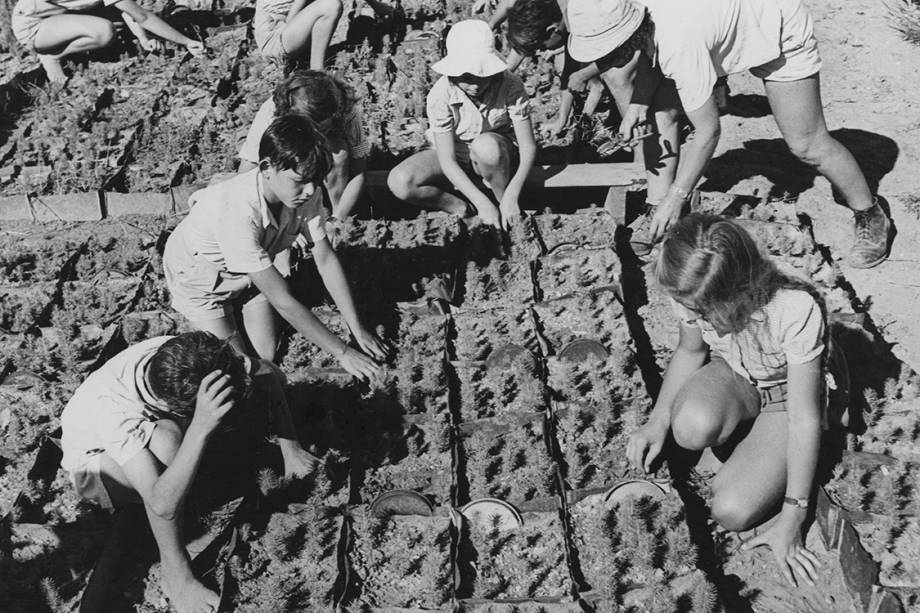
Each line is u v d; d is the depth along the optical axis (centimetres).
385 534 400
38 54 816
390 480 426
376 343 486
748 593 379
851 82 738
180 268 451
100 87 782
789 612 371
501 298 539
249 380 364
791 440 377
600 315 514
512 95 561
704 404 391
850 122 695
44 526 410
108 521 415
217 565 390
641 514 397
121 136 715
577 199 633
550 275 552
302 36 761
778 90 532
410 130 704
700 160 515
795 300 366
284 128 398
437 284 536
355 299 527
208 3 925
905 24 789
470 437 443
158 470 362
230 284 459
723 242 354
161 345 381
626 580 374
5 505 429
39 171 675
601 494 411
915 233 595
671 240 364
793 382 373
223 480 434
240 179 431
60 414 473
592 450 436
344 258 554
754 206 599
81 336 531
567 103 655
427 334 503
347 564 383
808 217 596
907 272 571
